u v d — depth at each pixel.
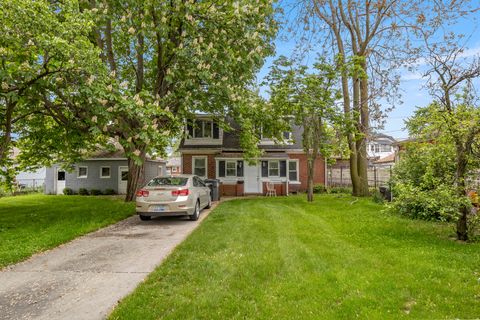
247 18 10.24
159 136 8.82
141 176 14.65
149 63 13.82
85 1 10.41
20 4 6.72
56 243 6.33
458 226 6.16
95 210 11.30
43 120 12.05
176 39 11.14
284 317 3.04
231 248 5.61
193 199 8.90
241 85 11.98
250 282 3.97
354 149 15.48
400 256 4.99
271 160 20.12
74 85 8.00
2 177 14.13
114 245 6.24
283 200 14.79
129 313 3.19
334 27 16.03
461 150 5.74
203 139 20.22
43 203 14.72
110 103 8.49
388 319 2.95
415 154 7.41
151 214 8.53
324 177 21.05
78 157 13.72
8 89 7.52
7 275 4.52
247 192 19.86
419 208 8.35
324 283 3.88
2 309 3.42
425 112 6.32
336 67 13.17
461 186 5.81
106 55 12.59
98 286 4.04
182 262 4.88
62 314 3.28
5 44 7.21
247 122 13.66
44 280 4.29
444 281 3.89
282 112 14.07
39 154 13.36
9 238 6.74
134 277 4.35
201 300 3.43
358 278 4.02
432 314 3.04
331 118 13.00
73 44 7.41
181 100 10.65
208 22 10.25
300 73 12.90
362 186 15.75
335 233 6.86
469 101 6.00
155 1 9.48
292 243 5.89
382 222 8.15
